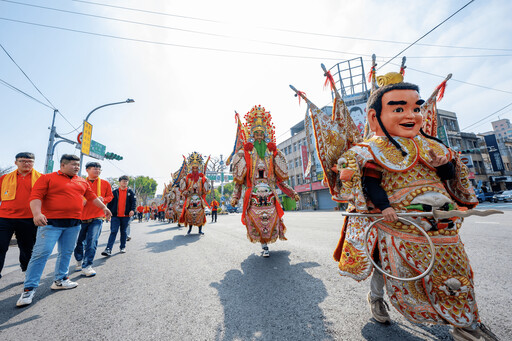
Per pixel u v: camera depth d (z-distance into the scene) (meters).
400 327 1.70
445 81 1.96
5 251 3.45
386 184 1.51
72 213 3.10
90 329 1.97
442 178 1.56
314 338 1.64
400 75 1.70
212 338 1.73
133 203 5.55
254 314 2.05
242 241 5.82
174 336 1.79
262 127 4.30
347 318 1.87
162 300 2.49
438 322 1.30
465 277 1.28
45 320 2.22
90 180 4.59
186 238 7.01
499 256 3.29
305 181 32.62
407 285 1.38
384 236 1.48
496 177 30.28
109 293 2.82
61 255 3.15
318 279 2.77
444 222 1.34
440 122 28.97
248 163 4.17
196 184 7.72
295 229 7.60
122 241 5.53
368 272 1.57
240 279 2.98
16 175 3.66
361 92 25.89
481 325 1.26
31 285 2.68
